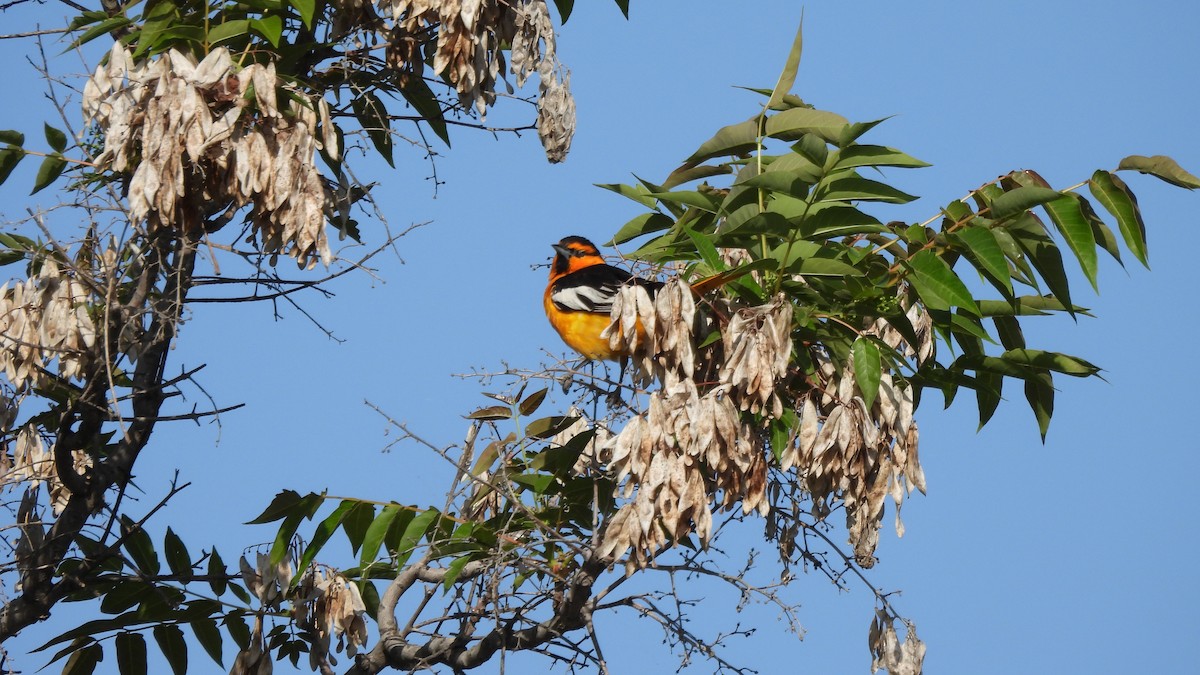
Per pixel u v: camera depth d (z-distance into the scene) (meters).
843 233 10.75
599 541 10.93
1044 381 11.79
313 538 11.56
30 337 11.91
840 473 10.08
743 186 10.73
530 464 11.62
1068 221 10.70
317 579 11.92
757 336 9.69
